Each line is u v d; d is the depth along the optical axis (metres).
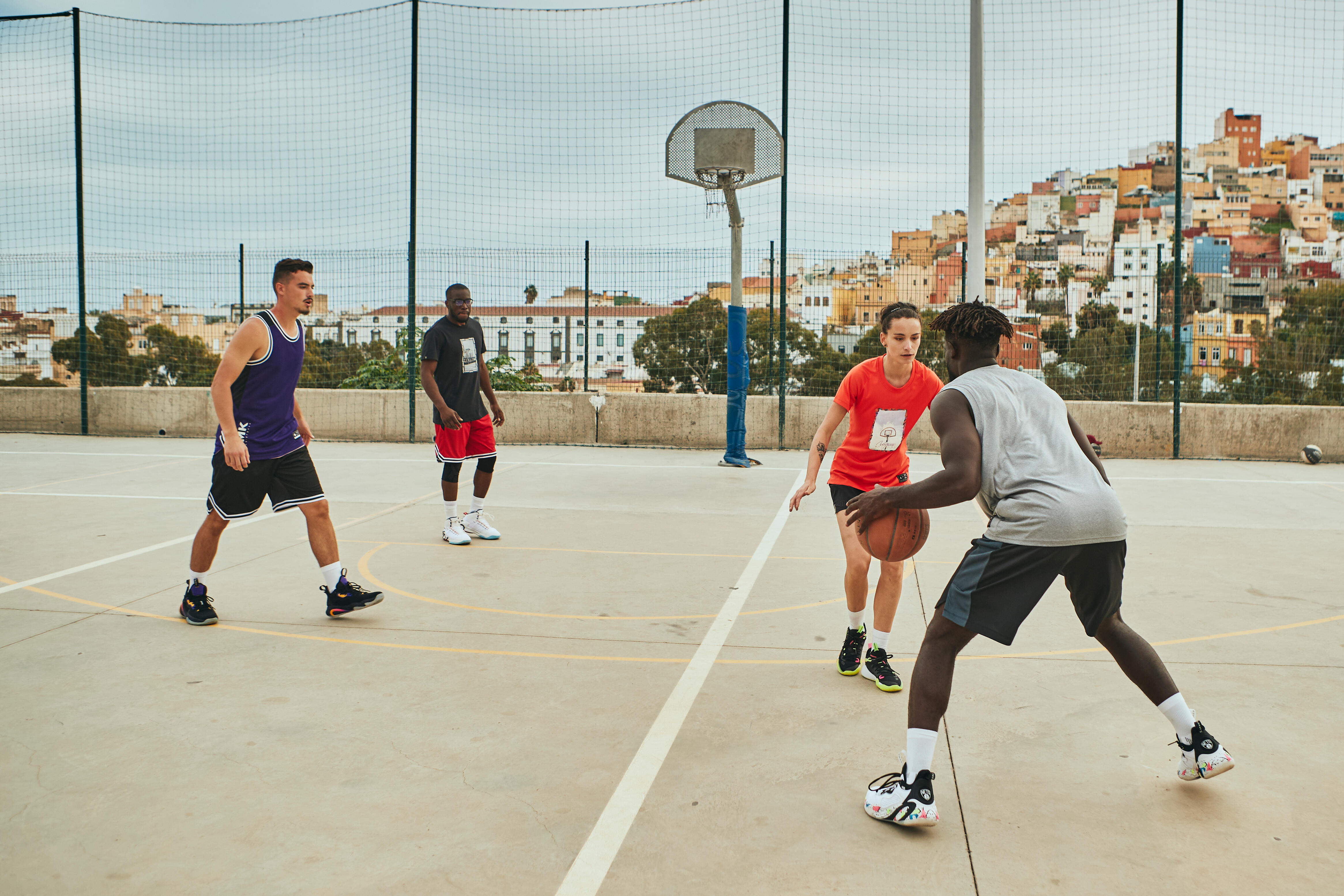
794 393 12.29
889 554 3.14
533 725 3.03
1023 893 2.04
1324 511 7.30
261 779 2.61
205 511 7.19
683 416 12.17
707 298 12.58
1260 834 2.31
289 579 5.04
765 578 5.11
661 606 4.53
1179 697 2.53
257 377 4.04
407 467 10.09
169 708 3.16
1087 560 2.43
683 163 10.11
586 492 8.33
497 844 2.26
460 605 4.54
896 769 2.70
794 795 2.53
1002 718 3.07
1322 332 14.09
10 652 3.76
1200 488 8.55
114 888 2.06
